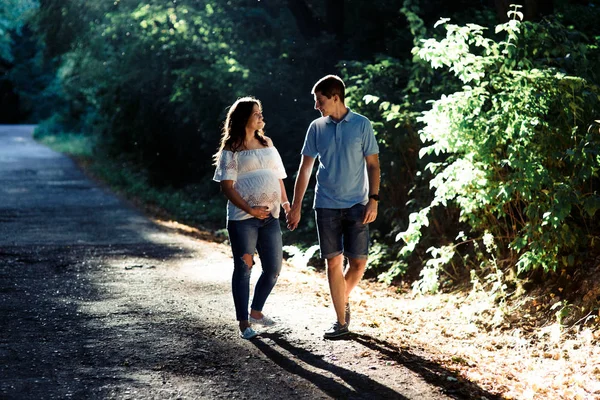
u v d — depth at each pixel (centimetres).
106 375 482
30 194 1906
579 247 726
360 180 568
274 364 510
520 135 696
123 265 912
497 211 796
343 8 1716
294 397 449
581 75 757
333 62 1683
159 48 2083
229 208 575
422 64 1040
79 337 570
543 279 725
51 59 2716
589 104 703
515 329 665
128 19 2080
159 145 2652
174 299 711
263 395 452
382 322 666
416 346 576
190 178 2561
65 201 1772
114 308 670
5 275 835
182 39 1912
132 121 2777
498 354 608
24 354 524
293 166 1681
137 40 2175
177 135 2448
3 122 7244
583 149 638
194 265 921
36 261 937
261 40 1806
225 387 464
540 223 714
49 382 466
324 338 573
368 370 500
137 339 566
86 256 981
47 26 2366
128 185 2312
